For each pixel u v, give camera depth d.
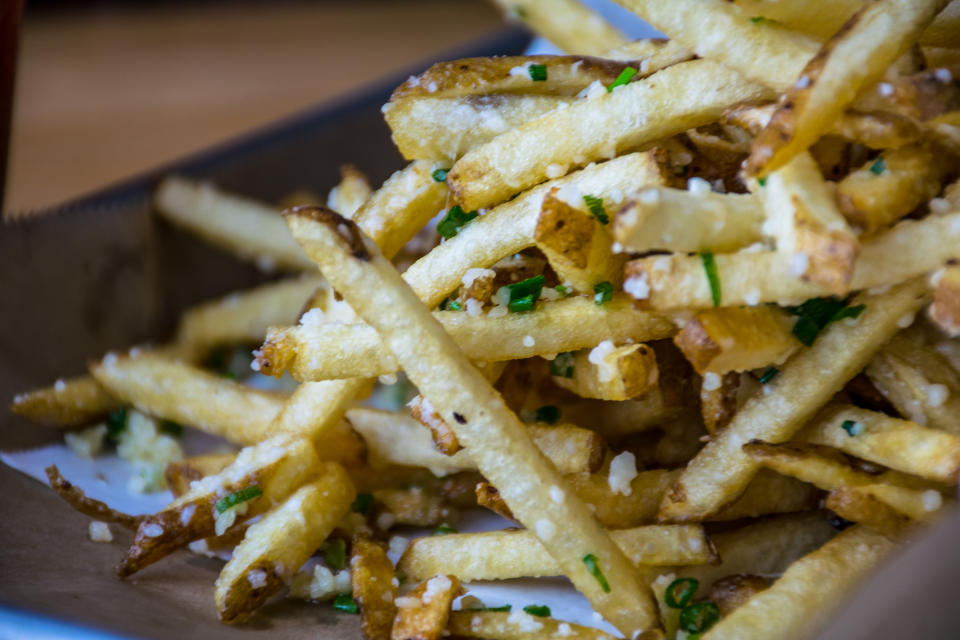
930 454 0.33
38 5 1.23
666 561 0.35
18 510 0.39
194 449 0.44
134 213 0.50
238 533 0.37
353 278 0.34
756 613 0.33
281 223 0.49
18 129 0.94
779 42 0.34
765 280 0.32
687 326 0.33
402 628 0.34
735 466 0.35
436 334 0.34
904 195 0.33
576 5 0.43
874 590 0.29
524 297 0.36
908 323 0.34
